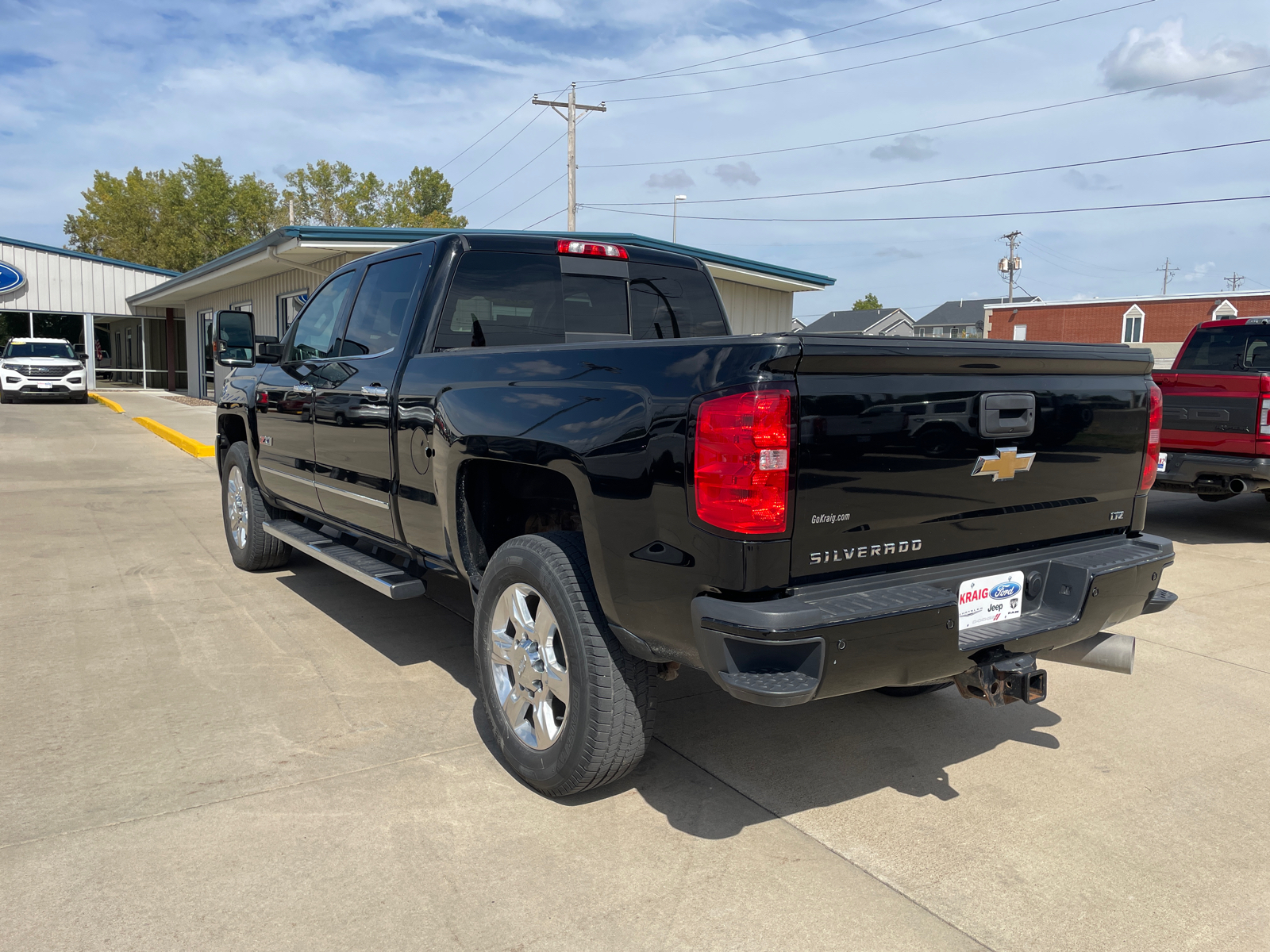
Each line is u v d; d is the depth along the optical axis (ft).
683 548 7.84
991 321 177.58
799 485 7.48
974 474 8.67
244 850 8.62
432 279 12.36
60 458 40.47
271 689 12.73
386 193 225.97
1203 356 25.82
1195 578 19.83
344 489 13.97
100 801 9.49
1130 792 10.14
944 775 10.49
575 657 9.00
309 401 14.80
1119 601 9.61
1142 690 13.28
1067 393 9.41
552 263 13.25
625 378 8.45
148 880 8.10
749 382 7.34
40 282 96.12
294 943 7.28
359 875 8.24
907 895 8.09
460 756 10.71
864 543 8.02
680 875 8.34
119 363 130.72
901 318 281.13
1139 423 10.27
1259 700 12.92
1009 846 8.96
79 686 12.74
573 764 9.12
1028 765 10.79
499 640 10.18
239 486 19.31
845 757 10.94
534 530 11.68
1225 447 22.63
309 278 53.52
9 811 9.26
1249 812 9.71
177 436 45.96
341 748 10.86
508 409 9.68
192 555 21.31
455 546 10.96
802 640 7.31
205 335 83.35
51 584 18.43
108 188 191.21
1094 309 165.89
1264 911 7.95
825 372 7.59
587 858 8.59
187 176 191.42
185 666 13.64
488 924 7.57
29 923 7.47
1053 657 10.60
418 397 11.47
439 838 8.90
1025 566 9.26
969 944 7.42
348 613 16.46
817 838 9.05
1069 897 8.10
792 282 55.62
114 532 24.03
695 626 7.69
